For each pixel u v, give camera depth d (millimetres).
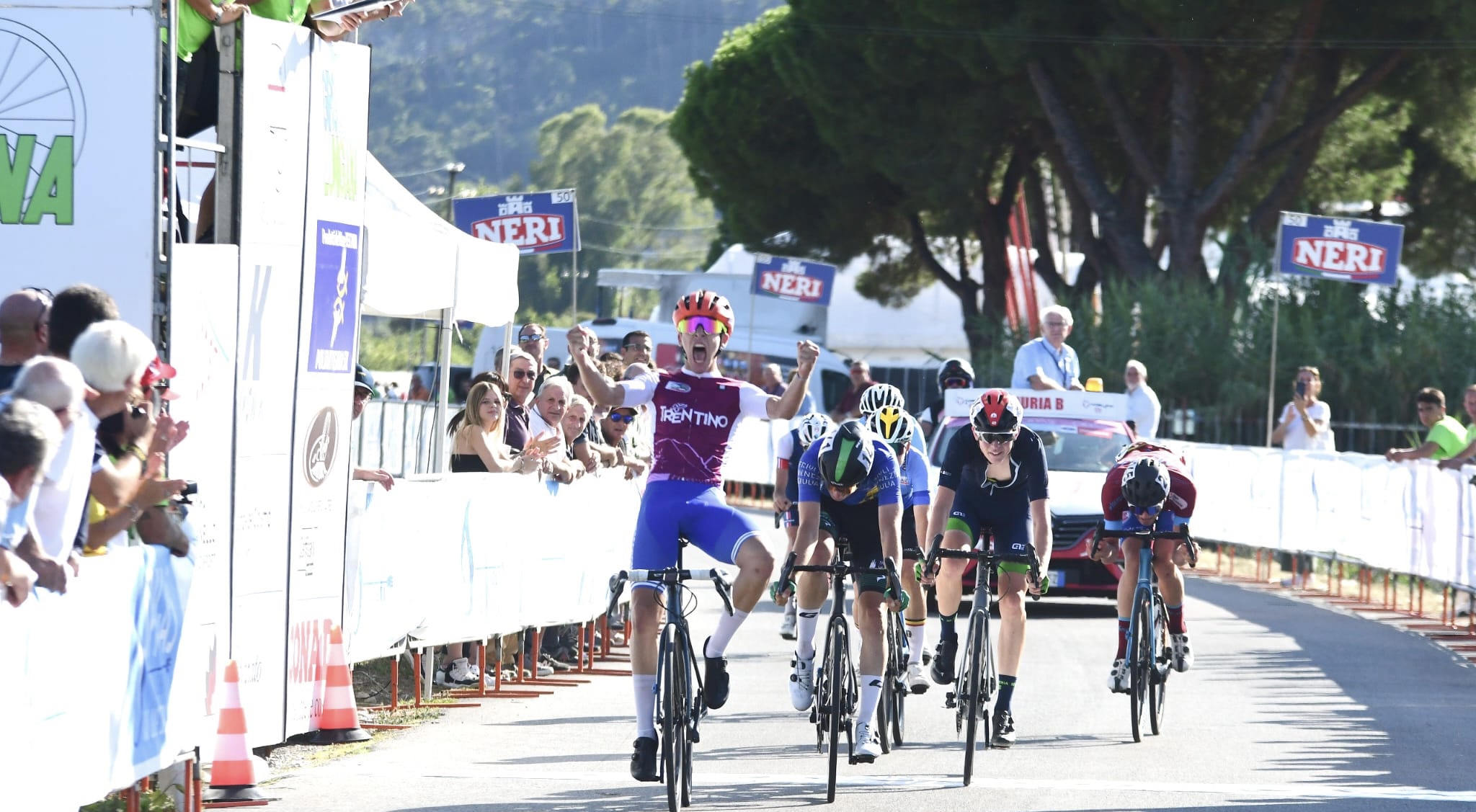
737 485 111312
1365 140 121125
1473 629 49062
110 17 24938
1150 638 32156
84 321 22094
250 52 26203
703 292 26094
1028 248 115438
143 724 21750
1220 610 56094
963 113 107750
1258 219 102250
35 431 18281
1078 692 37469
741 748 30766
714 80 130375
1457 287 93938
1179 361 92750
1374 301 96625
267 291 27062
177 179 30359
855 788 26844
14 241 25062
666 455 26000
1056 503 52344
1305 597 61906
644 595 25422
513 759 29281
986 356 110938
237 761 25359
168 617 22578
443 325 45000
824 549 29031
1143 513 32500
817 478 27828
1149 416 59906
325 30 29328
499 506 37781
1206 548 83188
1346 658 44000
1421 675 40906
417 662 35531
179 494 22781
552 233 64188
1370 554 58062
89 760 20109
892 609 30922
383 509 33031
